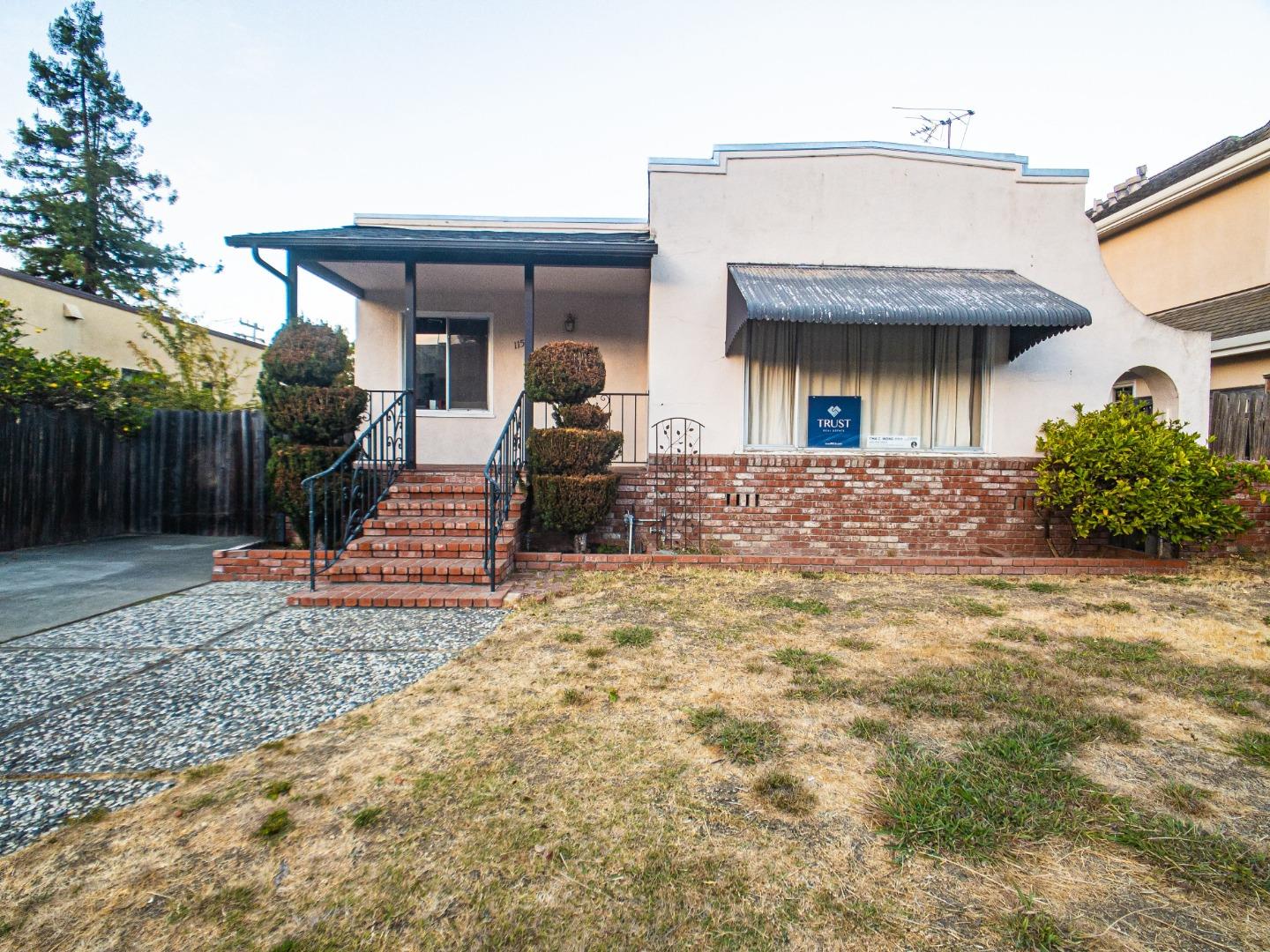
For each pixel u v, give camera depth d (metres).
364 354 10.79
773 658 4.64
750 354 9.16
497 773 3.04
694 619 5.70
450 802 2.79
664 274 9.02
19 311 12.11
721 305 9.07
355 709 3.81
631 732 3.47
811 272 8.83
